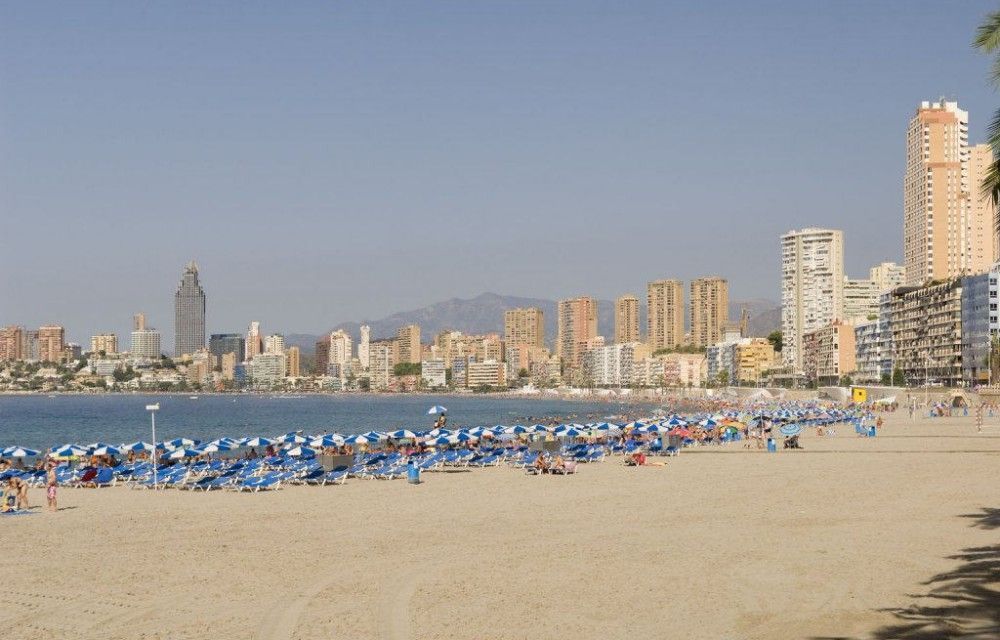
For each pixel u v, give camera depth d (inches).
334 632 850.1
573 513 1599.4
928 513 1530.5
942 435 3735.2
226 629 864.3
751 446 3314.5
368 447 3038.9
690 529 1402.6
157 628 869.8
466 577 1073.5
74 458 2522.1
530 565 1138.7
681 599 960.3
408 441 3228.3
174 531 1434.5
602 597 971.9
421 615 906.7
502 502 1758.1
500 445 3270.2
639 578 1059.3
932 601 938.1
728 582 1033.5
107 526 1492.4
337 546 1285.7
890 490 1852.9
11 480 1716.3
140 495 1930.4
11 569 1142.3
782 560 1149.1
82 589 1028.5
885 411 6368.1
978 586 999.0
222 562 1175.6
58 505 1777.8
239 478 2012.8
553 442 2775.6
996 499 1691.7
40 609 943.0
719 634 834.2
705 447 3292.3
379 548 1266.0
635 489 1950.1
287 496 1878.7
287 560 1184.2
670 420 3774.6
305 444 2938.0
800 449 3068.4
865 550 1207.6
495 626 866.1
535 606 937.5
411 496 1862.7
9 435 5693.9
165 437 5477.4
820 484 1987.0
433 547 1272.1
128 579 1079.0
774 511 1583.4
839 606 924.0
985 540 1270.9
